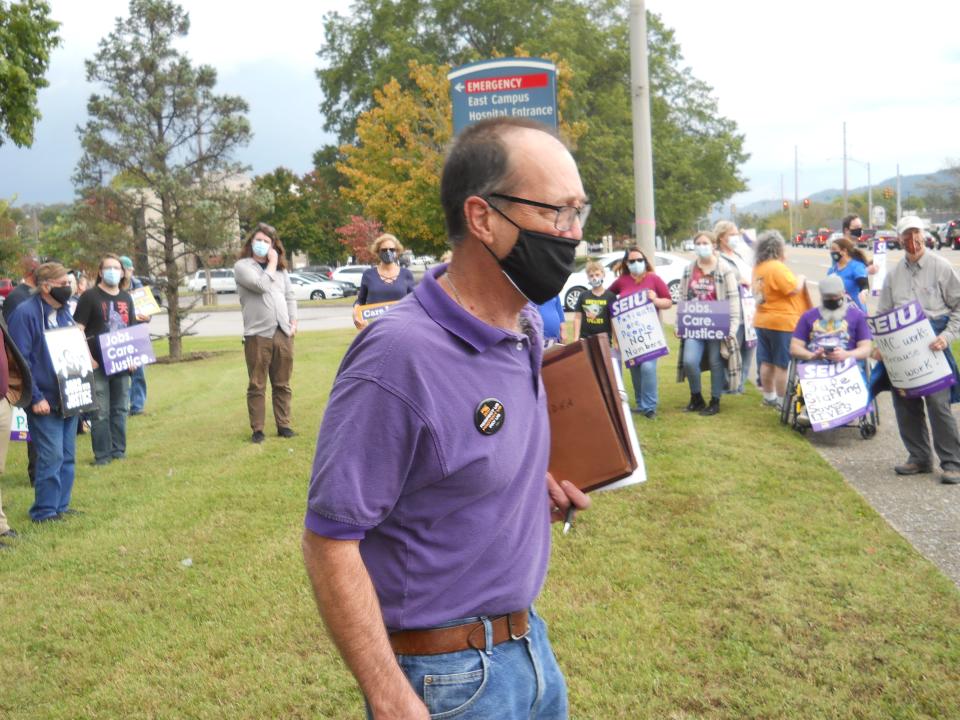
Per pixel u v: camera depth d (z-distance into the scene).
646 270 8.78
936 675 3.54
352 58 42.09
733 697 3.44
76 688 3.76
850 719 3.27
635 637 3.98
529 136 1.73
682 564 4.81
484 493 1.66
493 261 1.75
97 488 7.03
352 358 1.65
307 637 4.15
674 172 40.94
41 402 6.00
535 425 1.80
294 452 7.96
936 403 6.14
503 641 1.75
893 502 5.80
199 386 13.34
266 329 8.44
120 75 16.95
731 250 9.88
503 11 37.69
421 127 27.89
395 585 1.67
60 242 18.02
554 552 5.06
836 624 4.02
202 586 4.80
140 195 17.70
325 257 68.31
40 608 4.57
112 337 7.84
